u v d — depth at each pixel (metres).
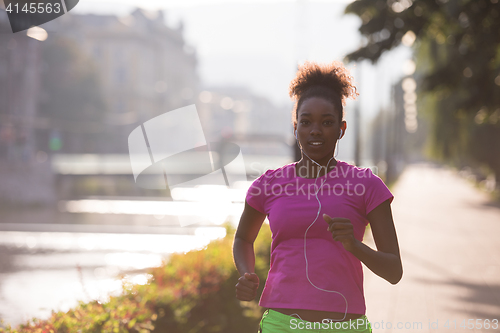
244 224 3.10
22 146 47.38
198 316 5.81
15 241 19.78
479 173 64.19
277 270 2.79
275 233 2.82
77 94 75.94
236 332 6.30
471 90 15.60
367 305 8.66
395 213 25.95
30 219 27.97
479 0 12.41
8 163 33.81
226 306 6.29
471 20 12.76
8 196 32.72
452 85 15.45
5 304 9.05
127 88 82.25
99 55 81.62
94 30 79.56
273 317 2.75
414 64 19.12
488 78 15.05
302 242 2.73
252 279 2.85
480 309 8.39
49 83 73.31
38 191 35.12
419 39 13.32
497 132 39.25
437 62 17.84
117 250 17.48
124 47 80.44
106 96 80.56
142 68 80.62
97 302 5.15
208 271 6.40
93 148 76.88
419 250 14.74
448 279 10.77
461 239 17.06
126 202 36.31
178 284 6.02
